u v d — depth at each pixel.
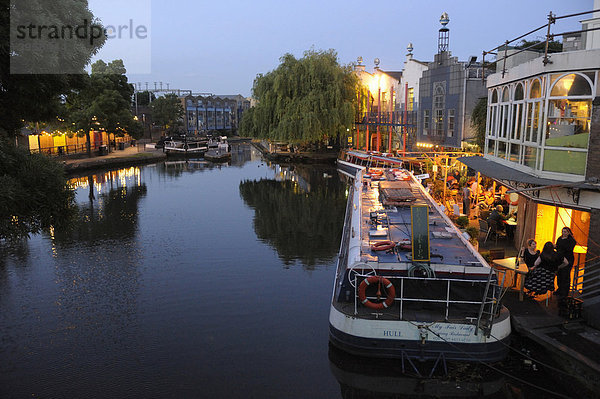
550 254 9.84
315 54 48.41
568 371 8.12
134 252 18.06
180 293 13.84
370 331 9.16
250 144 91.25
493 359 8.95
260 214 25.30
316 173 43.59
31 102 8.84
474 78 32.50
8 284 14.66
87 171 42.16
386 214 14.52
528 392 8.37
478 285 9.29
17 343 10.81
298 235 20.72
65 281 14.92
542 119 11.59
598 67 10.16
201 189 33.97
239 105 120.56
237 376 9.36
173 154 62.25
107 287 14.40
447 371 8.98
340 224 22.95
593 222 10.23
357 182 22.92
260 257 17.41
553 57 10.98
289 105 47.09
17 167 8.60
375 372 9.22
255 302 13.14
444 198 21.12
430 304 9.52
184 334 11.23
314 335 11.12
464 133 33.09
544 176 11.55
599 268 10.12
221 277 15.24
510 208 16.03
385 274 9.62
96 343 10.80
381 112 50.53
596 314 8.89
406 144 43.25
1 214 7.73
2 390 8.90
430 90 37.75
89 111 45.44
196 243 19.34
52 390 8.91
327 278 15.13
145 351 10.41
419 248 9.46
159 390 8.91
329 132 47.84
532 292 10.27
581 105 10.59
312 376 9.33
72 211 9.37
